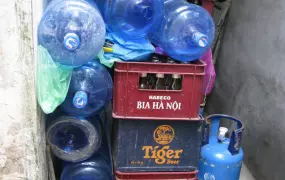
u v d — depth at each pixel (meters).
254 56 2.05
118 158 1.64
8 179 1.45
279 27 1.79
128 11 1.54
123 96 1.54
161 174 1.69
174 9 1.61
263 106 1.93
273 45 1.84
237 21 2.32
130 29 1.57
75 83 1.52
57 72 1.42
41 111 1.50
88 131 1.63
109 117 2.18
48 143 1.65
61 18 1.39
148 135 1.62
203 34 1.46
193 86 1.57
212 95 2.74
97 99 1.57
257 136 1.99
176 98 1.57
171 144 1.66
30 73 1.32
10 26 1.25
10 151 1.41
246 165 2.13
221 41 2.59
